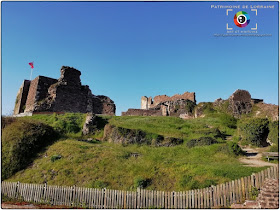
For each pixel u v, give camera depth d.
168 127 24.70
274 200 8.62
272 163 13.99
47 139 19.06
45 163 15.00
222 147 17.02
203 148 17.41
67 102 34.66
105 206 10.39
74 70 37.00
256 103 38.12
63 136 20.98
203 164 13.58
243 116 35.97
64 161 14.75
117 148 17.44
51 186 11.52
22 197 11.82
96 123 24.64
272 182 9.17
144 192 10.23
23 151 16.22
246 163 14.11
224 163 14.16
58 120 24.55
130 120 28.19
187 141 19.50
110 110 40.38
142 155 15.60
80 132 23.09
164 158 15.27
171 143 19.11
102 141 20.80
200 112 40.97
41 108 31.59
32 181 13.17
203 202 9.62
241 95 38.78
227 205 9.33
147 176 12.37
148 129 22.95
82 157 15.12
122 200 10.32
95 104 39.34
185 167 13.11
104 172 13.18
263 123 19.64
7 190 12.30
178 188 11.05
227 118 29.61
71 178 12.91
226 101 39.44
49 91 34.22
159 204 9.98
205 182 11.04
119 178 12.46
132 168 13.28
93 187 11.73
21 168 14.99
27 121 20.06
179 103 45.59
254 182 9.73
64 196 11.13
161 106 45.44
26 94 36.72
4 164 14.88
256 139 19.47
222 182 10.85
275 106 33.28
